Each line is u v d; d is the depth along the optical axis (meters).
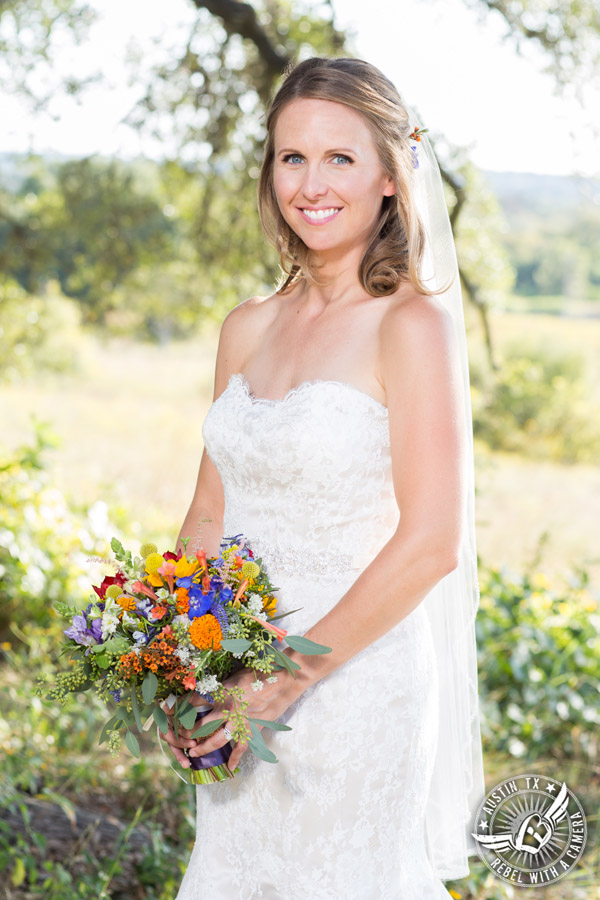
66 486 8.60
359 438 1.99
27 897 2.85
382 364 2.00
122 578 1.96
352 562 2.04
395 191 2.08
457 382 1.93
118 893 2.98
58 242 8.20
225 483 2.22
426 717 2.09
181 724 1.95
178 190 7.29
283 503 2.06
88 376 19.59
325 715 1.99
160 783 3.66
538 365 19.89
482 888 3.21
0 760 3.59
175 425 14.69
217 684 1.85
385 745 2.01
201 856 2.17
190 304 7.75
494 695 4.55
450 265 2.29
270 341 2.29
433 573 1.85
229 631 1.85
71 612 1.92
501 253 7.08
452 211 6.02
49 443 5.78
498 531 8.69
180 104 6.61
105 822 3.37
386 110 2.03
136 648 1.84
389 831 2.04
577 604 5.30
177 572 1.88
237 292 7.26
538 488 11.72
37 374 17.66
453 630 2.31
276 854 2.04
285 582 2.06
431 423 1.89
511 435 15.37
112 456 11.53
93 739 3.97
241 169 6.77
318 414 1.98
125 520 6.50
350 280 2.13
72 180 7.72
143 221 7.71
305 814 2.01
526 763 4.19
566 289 46.84
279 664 1.91
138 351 22.45
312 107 2.00
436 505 1.86
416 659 2.06
